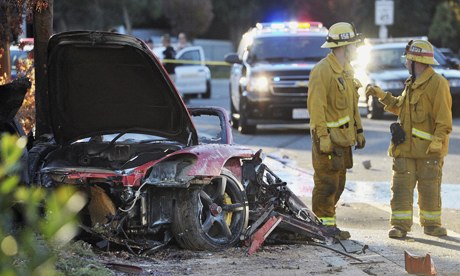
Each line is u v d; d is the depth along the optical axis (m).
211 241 13.51
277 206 14.79
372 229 17.17
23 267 5.88
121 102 14.38
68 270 10.85
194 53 60.88
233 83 39.25
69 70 13.84
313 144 15.23
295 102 35.12
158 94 14.15
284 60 36.59
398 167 15.83
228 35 112.50
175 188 13.35
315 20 88.44
